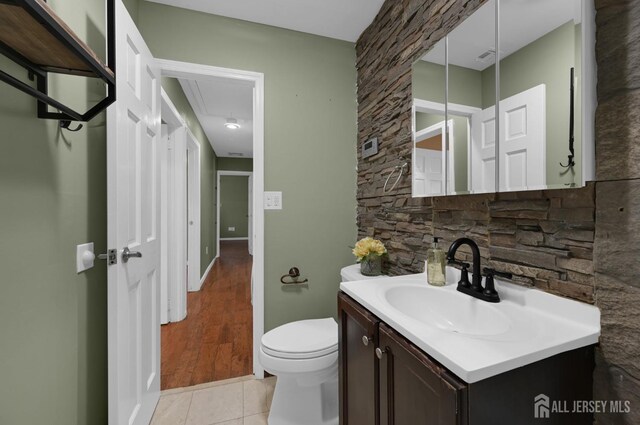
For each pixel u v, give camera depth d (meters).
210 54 1.77
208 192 4.80
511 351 0.64
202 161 4.14
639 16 0.66
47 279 0.88
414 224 1.50
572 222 0.81
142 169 1.36
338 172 2.06
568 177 0.78
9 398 0.72
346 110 2.09
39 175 0.85
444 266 1.14
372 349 0.92
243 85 1.92
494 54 1.00
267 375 1.86
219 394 1.68
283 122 1.92
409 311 1.09
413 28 1.49
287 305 1.93
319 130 2.01
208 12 1.77
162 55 1.69
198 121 3.88
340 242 2.07
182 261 2.76
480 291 0.97
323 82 2.03
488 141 1.03
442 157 1.26
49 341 0.89
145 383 1.40
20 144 0.77
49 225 0.89
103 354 1.26
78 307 1.06
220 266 5.24
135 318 1.28
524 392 0.63
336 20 1.87
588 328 0.75
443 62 1.25
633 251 0.67
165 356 2.10
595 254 0.75
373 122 1.89
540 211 0.90
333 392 1.52
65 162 0.98
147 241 1.43
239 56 1.83
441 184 1.27
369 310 0.94
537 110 0.86
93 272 1.18
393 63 1.66
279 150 1.92
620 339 0.69
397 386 0.79
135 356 1.27
